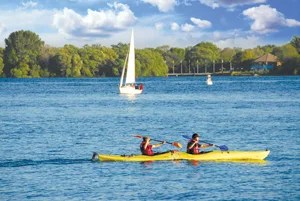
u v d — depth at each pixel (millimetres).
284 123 95125
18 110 131000
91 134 82438
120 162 56688
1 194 45062
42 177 50812
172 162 56406
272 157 59812
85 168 54438
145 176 50750
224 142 73062
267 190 45906
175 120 103562
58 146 69938
